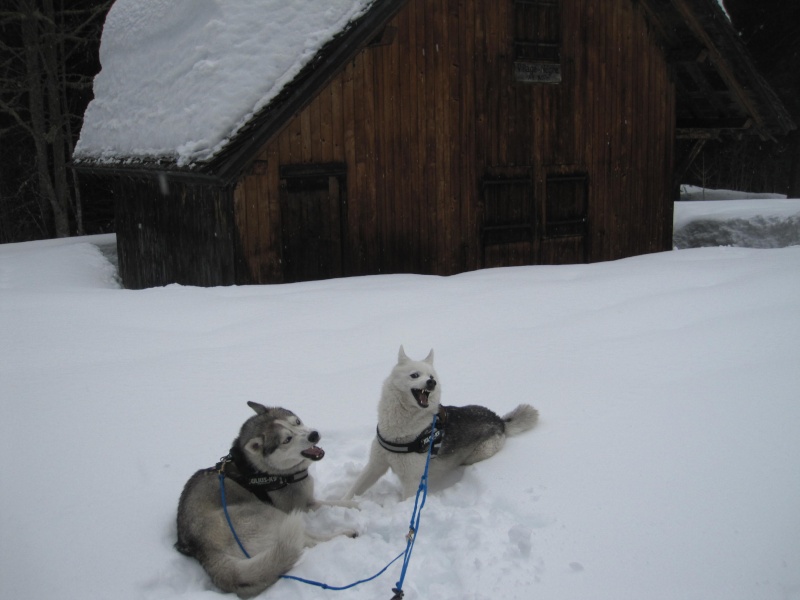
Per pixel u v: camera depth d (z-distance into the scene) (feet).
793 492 12.64
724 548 11.48
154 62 48.08
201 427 16.70
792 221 60.80
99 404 17.79
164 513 13.50
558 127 49.14
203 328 24.70
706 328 21.99
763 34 104.83
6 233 93.09
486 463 15.15
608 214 53.01
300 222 38.65
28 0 79.20
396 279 33.06
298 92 35.14
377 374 19.92
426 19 42.09
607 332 22.82
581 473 14.01
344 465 16.35
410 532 12.51
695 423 15.39
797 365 17.99
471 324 24.50
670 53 54.24
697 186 120.88
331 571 11.86
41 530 12.73
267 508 13.21
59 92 91.56
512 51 45.98
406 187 42.52
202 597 11.37
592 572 11.18
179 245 43.50
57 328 24.40
